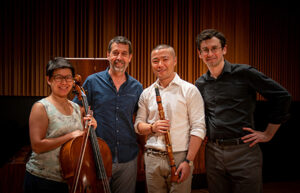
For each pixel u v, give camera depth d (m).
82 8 3.35
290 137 4.12
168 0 3.68
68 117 1.51
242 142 1.78
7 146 3.12
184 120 1.75
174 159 1.69
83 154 1.42
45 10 3.21
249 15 3.94
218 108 1.84
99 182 1.52
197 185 3.57
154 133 1.75
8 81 3.15
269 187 3.74
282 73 4.12
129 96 1.96
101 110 1.90
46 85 3.23
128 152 1.90
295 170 4.12
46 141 1.38
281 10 4.09
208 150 1.90
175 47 3.69
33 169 1.41
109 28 3.43
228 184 1.86
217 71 1.87
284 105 1.75
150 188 1.73
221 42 1.84
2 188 2.36
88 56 3.37
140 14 3.60
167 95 1.79
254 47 3.98
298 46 4.14
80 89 1.65
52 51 3.27
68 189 1.44
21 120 3.18
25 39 3.20
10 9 3.12
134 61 3.57
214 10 3.82
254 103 1.91
